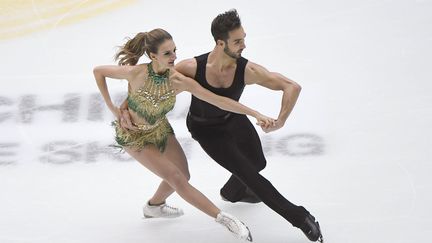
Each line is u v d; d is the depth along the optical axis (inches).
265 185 446.9
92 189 531.5
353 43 674.2
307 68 643.5
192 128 471.5
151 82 431.2
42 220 502.6
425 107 583.2
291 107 438.3
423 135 554.3
